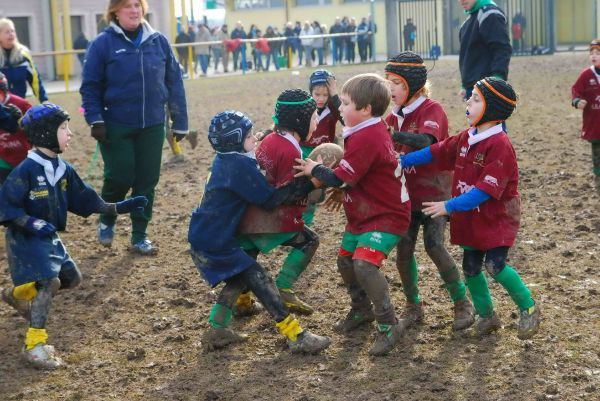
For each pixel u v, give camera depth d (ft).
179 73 28.22
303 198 18.90
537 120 52.60
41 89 33.73
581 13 144.87
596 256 24.88
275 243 19.34
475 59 30.89
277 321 18.80
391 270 24.38
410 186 19.65
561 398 16.22
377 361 18.30
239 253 18.74
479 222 18.26
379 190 17.98
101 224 28.09
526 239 26.86
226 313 19.38
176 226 31.22
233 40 118.01
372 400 16.48
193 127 58.95
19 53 32.83
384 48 158.40
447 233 28.19
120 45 26.58
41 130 19.27
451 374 17.48
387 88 17.84
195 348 19.69
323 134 24.52
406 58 19.51
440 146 18.83
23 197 19.10
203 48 117.08
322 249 27.12
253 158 18.69
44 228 18.90
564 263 24.40
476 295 19.20
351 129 17.89
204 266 18.92
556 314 20.47
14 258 19.26
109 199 27.68
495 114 17.80
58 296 23.62
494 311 19.54
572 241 26.53
